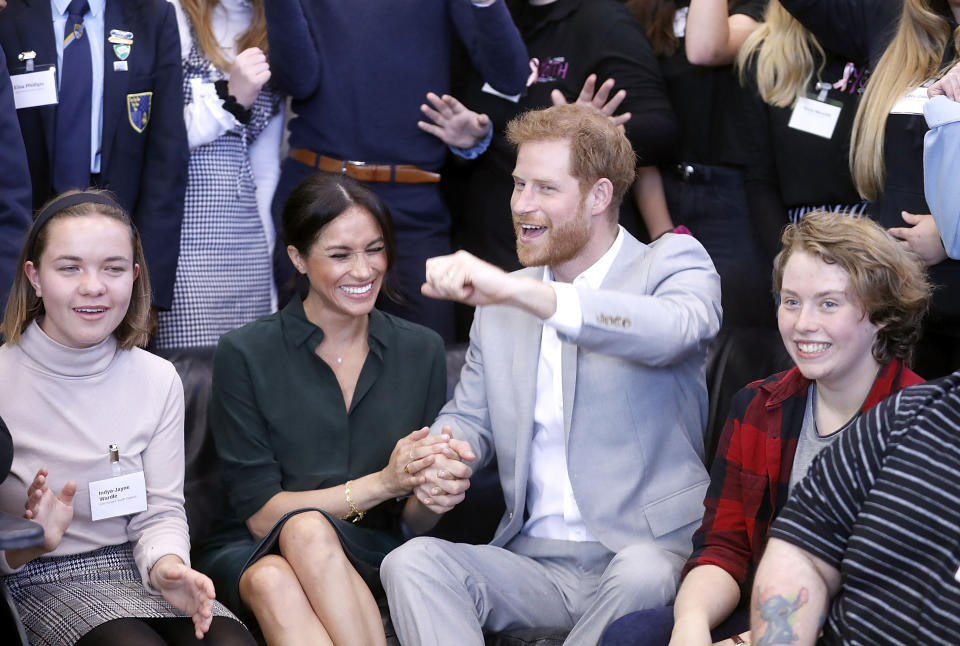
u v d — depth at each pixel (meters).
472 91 7.82
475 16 7.23
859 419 4.11
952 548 3.75
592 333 5.05
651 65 7.57
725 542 4.90
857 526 3.92
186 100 7.30
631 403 5.48
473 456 5.37
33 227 5.18
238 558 5.47
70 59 6.84
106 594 5.02
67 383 5.23
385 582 5.20
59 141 6.82
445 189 8.12
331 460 5.89
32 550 4.82
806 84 7.05
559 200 5.45
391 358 6.02
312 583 5.16
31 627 4.88
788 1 6.82
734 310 7.52
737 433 4.97
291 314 5.99
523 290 4.93
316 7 7.31
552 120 5.52
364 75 7.32
